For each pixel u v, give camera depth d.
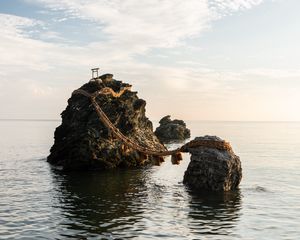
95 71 65.88
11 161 71.12
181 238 28.62
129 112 65.38
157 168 63.62
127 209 36.41
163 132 143.88
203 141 47.62
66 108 67.94
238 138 170.88
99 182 49.75
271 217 34.62
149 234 29.38
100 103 63.09
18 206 36.81
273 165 70.94
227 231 30.50
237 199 41.22
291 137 184.38
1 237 28.11
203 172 46.34
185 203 39.12
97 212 35.09
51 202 38.59
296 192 45.47
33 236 28.41
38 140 138.00
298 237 29.42
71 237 28.28
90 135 58.78
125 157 62.91
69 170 59.12
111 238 28.25
